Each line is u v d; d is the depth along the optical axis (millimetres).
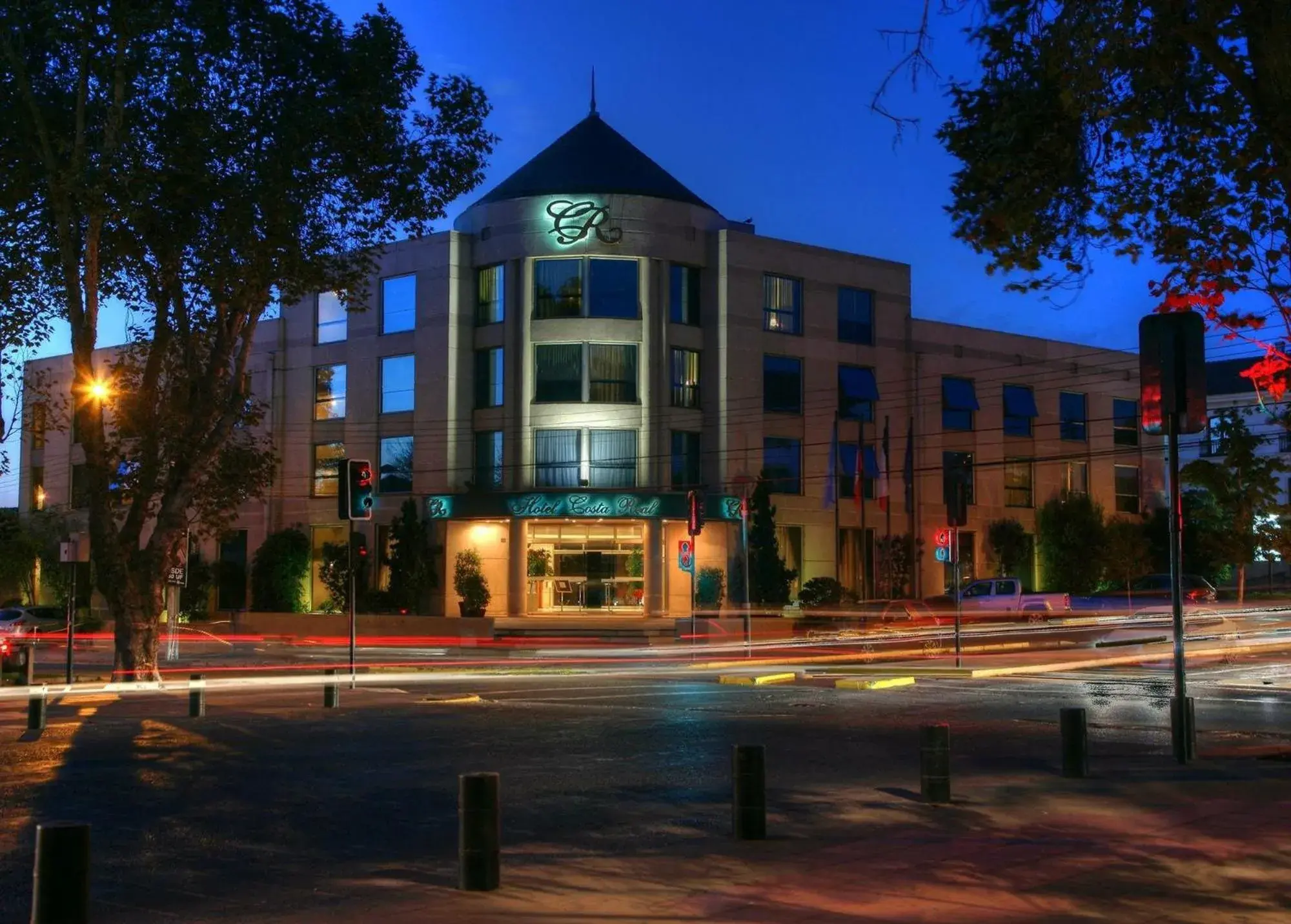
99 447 25016
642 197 46312
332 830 10156
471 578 45438
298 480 51375
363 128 23953
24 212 23625
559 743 15500
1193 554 45969
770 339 48219
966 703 20125
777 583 45031
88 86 23281
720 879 8188
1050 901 7551
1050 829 9648
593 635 43188
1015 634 40875
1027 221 11180
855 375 50469
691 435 47094
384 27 24359
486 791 8047
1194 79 10891
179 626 47969
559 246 45844
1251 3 9805
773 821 10125
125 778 12969
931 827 9789
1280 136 10141
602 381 45844
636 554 45688
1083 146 11133
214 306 25234
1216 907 7414
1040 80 11102
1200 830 9492
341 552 47875
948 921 7152
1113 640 38719
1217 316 11352
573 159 48344
